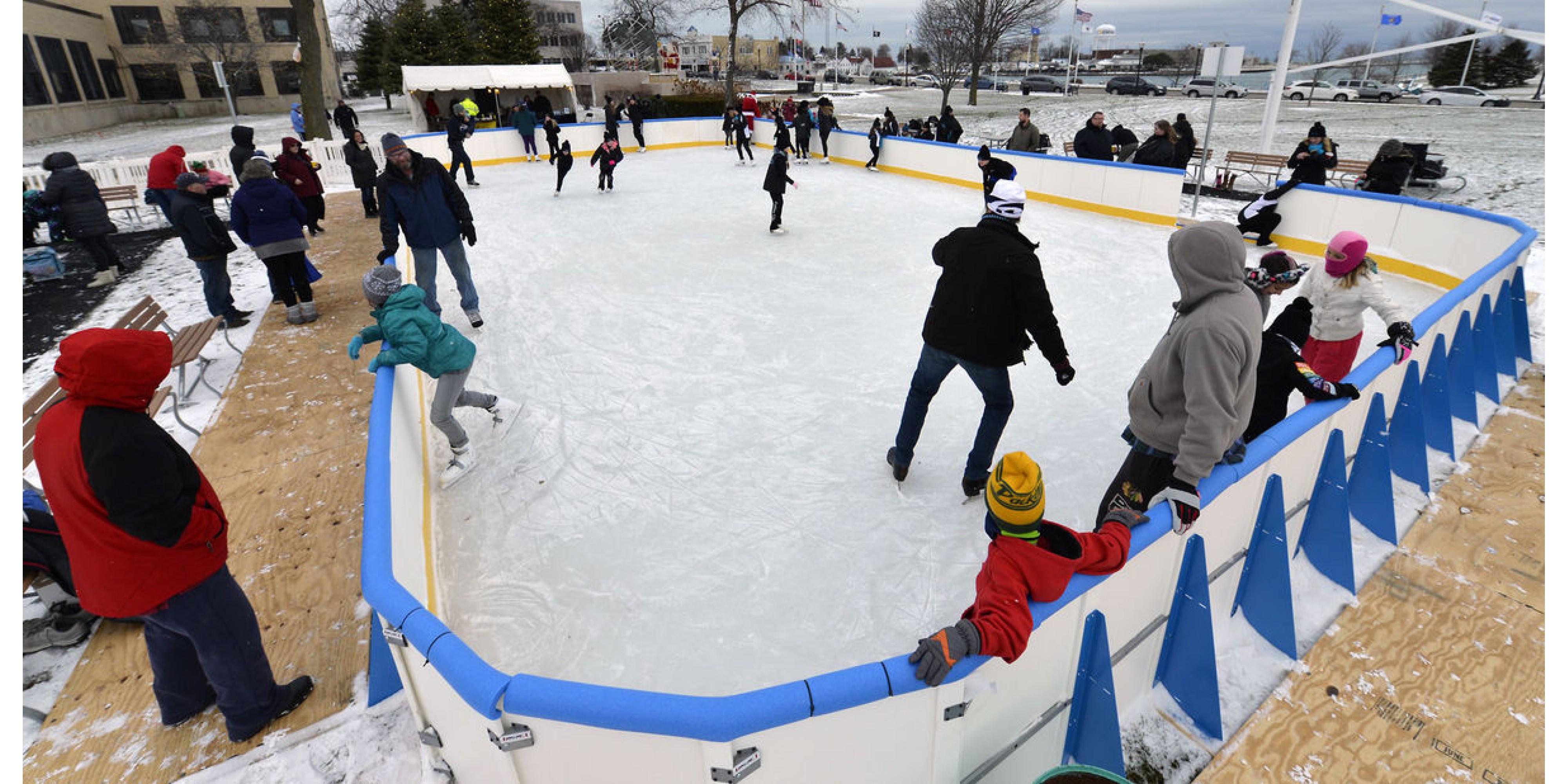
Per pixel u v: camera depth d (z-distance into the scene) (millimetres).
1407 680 2408
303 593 2969
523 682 1409
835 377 4793
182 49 35688
